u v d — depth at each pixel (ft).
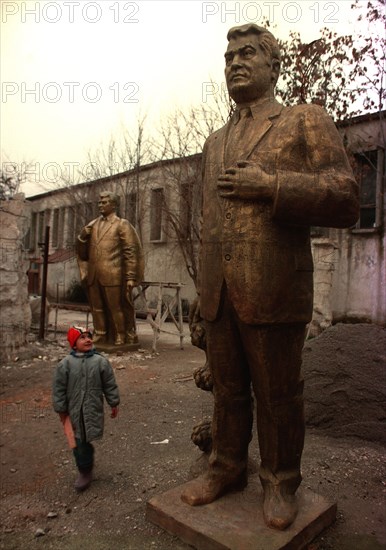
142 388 20.93
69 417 11.37
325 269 36.58
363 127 40.06
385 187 39.88
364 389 14.49
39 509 10.29
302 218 7.42
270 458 8.25
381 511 9.34
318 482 10.55
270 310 7.59
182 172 50.80
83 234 29.04
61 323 43.24
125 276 28.99
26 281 27.78
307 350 16.80
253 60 8.21
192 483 9.04
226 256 7.79
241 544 7.40
